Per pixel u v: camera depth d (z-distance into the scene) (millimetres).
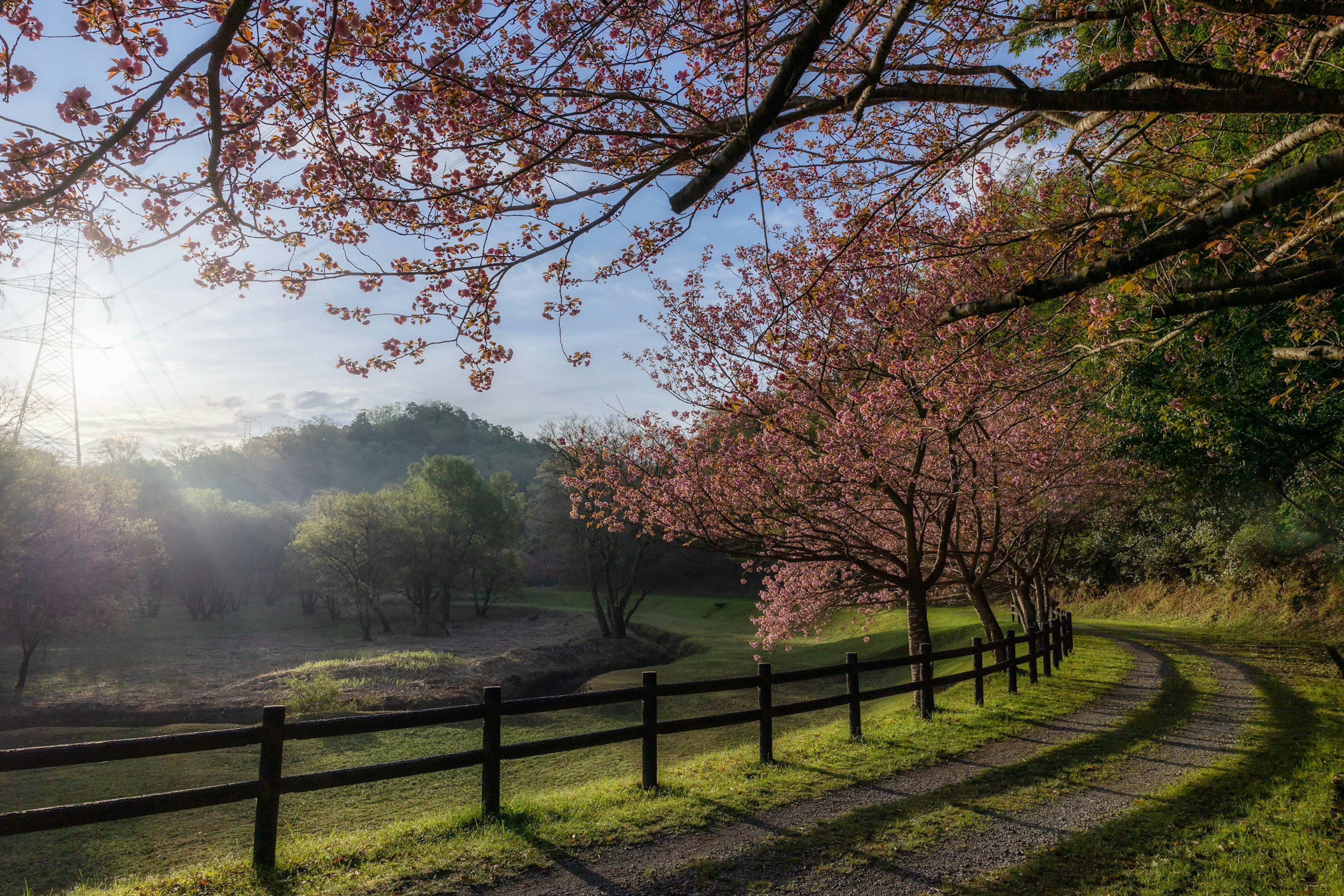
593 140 5172
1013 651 12719
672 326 11422
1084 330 8445
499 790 6555
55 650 39031
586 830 6086
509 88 4426
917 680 11406
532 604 66188
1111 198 6809
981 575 13852
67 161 3914
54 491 28109
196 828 11656
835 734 9812
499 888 4977
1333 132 4895
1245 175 4578
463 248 4992
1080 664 15852
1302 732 8820
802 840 5859
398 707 23188
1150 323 8234
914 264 6672
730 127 4461
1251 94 3682
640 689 7453
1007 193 7363
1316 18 4898
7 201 4031
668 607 59188
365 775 5711
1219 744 8516
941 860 5426
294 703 22219
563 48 4273
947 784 7340
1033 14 5434
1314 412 12883
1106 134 6246
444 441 181375
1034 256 7754
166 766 15742
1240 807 6230
